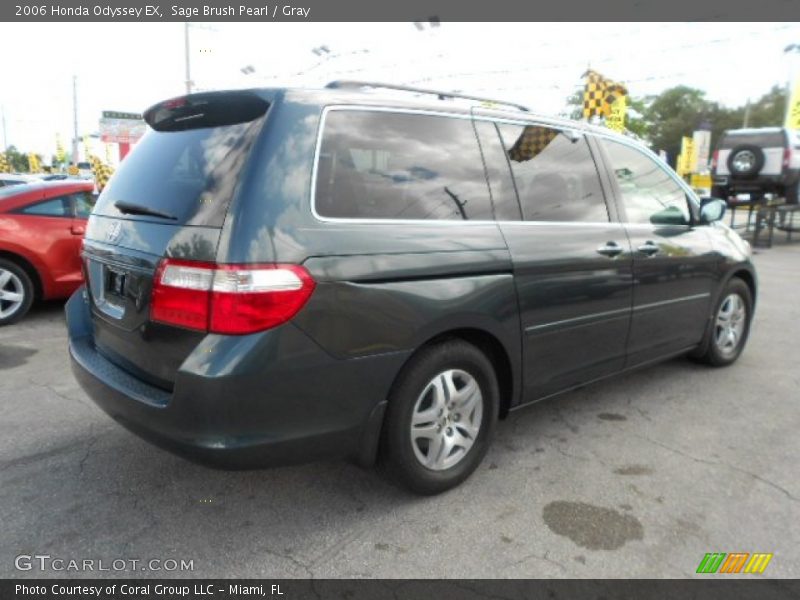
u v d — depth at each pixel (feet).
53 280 20.06
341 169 8.19
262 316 7.20
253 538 8.43
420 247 8.54
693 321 14.28
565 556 8.13
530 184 10.55
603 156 12.28
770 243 45.96
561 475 10.26
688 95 200.54
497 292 9.45
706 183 66.23
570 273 10.67
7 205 19.30
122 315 8.57
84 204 20.81
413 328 8.42
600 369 11.94
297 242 7.47
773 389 14.48
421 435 9.04
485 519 8.94
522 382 10.37
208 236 7.36
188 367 7.23
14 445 11.04
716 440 11.68
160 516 8.90
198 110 8.96
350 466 10.45
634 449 11.26
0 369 15.26
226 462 7.34
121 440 11.28
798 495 9.70
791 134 49.32
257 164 7.52
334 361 7.79
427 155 9.25
